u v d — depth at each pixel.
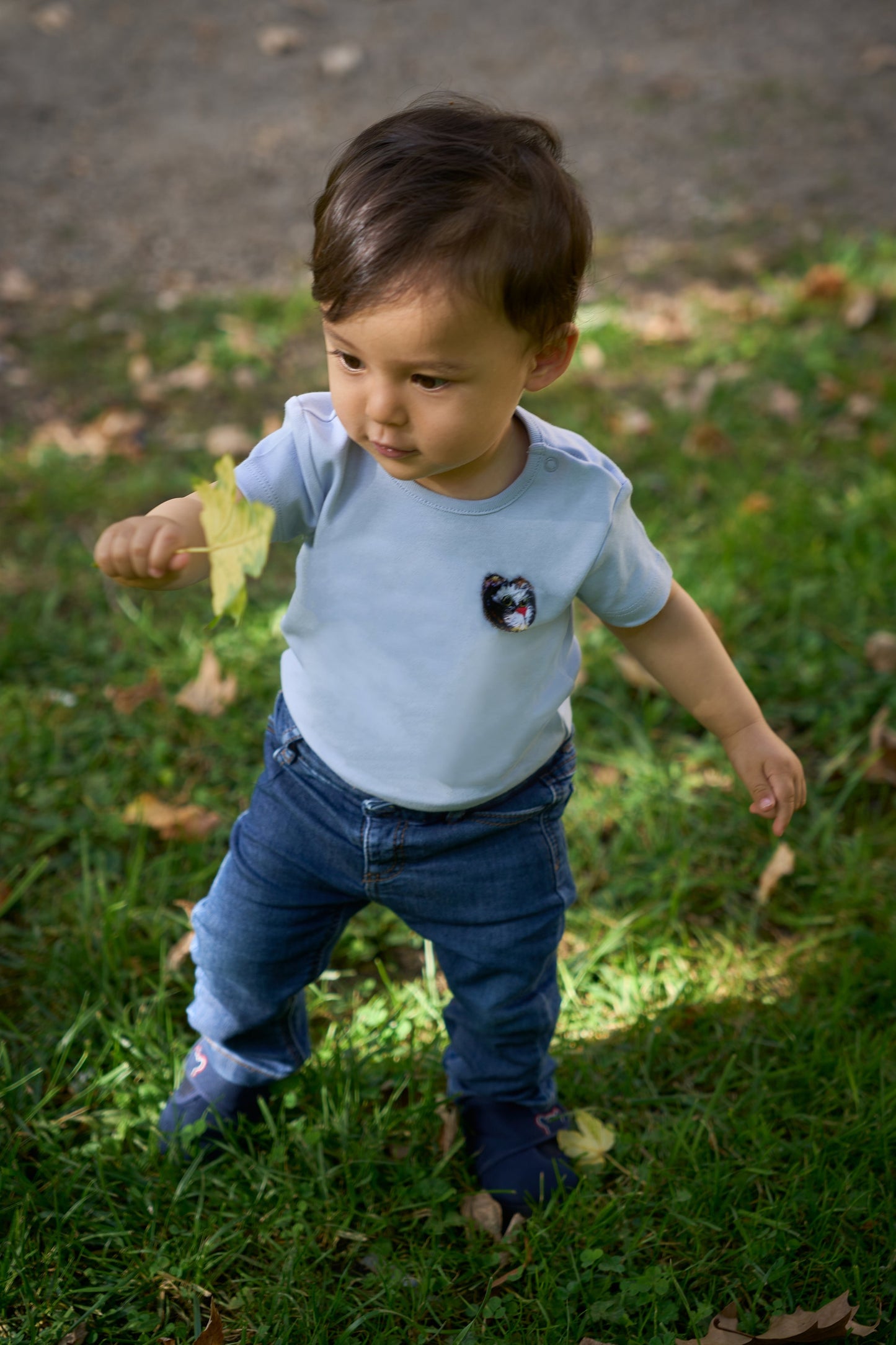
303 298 4.98
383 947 2.44
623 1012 2.29
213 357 4.59
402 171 1.36
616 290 5.09
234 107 6.53
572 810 2.73
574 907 2.52
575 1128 2.04
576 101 6.59
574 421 4.14
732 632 3.18
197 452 4.04
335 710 1.64
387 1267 1.83
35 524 3.66
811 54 7.09
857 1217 1.90
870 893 2.51
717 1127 2.06
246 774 2.79
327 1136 2.02
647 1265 1.86
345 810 1.68
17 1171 1.91
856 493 3.72
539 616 1.56
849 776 2.85
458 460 1.43
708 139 6.29
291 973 1.85
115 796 2.72
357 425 1.42
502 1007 1.82
